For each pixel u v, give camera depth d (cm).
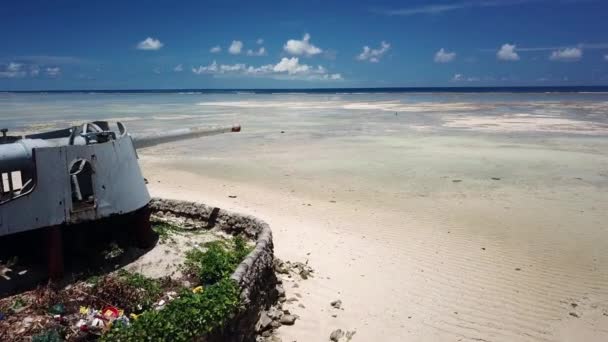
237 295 641
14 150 737
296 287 903
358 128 3803
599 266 1084
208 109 6706
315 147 2741
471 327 820
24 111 6156
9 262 757
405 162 2264
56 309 628
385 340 763
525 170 2088
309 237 1210
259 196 1630
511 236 1271
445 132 3466
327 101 9750
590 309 895
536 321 848
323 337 754
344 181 1873
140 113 5741
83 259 802
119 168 777
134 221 859
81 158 719
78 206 736
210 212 1038
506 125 3909
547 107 6347
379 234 1266
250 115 5341
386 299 896
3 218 657
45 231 716
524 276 1026
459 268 1058
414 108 6469
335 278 967
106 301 654
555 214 1465
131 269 782
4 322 599
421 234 1274
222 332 615
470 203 1579
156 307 643
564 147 2698
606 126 3766
